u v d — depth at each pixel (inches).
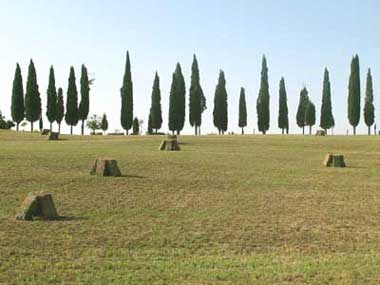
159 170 1451.8
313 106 4707.2
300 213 1001.5
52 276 621.9
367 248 780.0
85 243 764.6
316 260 709.3
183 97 4377.5
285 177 1418.6
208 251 748.0
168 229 856.9
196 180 1316.4
